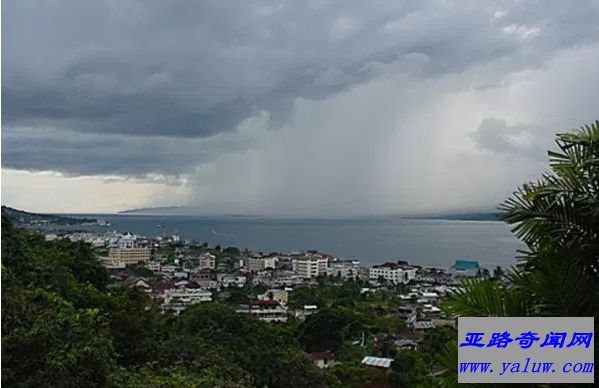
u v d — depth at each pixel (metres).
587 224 2.33
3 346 7.30
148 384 9.81
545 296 2.28
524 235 2.42
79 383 7.38
